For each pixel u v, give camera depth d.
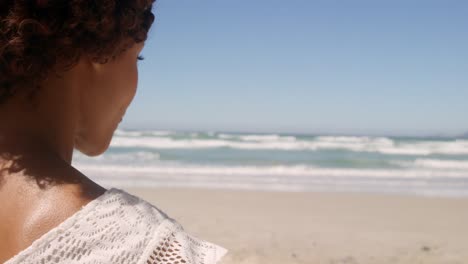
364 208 9.54
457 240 6.84
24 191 0.73
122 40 0.81
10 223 0.71
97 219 0.71
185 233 0.76
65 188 0.74
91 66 0.83
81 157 20.53
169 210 8.79
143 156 23.62
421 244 6.57
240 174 16.72
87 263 0.67
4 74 0.74
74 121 0.83
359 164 21.91
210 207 9.20
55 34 0.73
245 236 6.76
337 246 6.36
